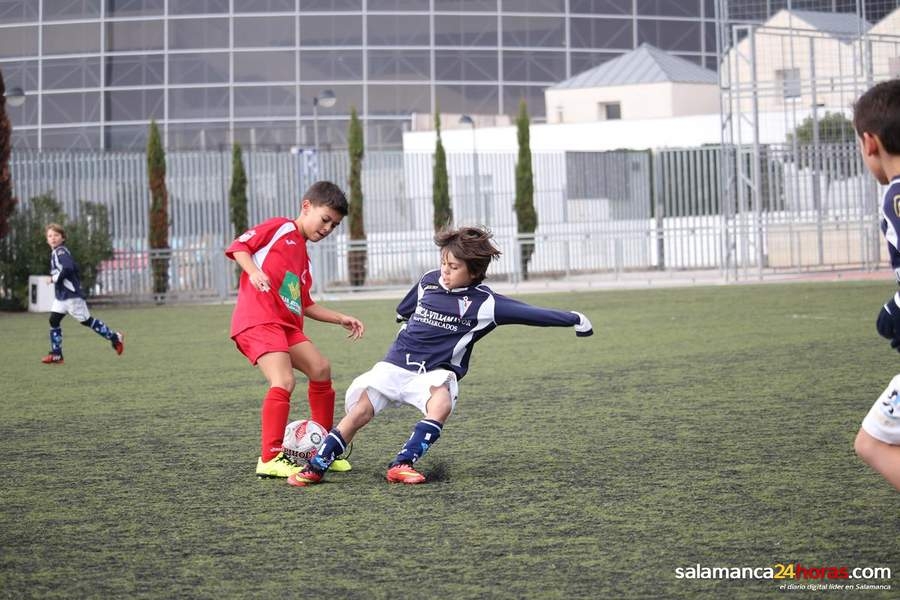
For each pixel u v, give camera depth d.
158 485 9.15
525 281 46.75
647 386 14.65
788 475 8.91
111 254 40.50
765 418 11.76
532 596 6.01
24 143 83.50
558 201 51.28
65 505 8.46
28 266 38.84
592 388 14.62
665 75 71.44
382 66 82.88
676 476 9.01
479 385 15.29
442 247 9.20
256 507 8.26
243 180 46.12
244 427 12.19
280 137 80.69
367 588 6.21
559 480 8.98
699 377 15.36
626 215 51.44
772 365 16.41
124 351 22.17
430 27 83.38
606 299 34.09
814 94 41.78
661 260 49.56
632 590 6.08
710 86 72.44
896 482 6.09
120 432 12.00
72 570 6.69
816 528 7.28
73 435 11.87
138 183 43.81
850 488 8.40
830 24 50.75
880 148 5.80
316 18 83.00
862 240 43.16
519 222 49.16
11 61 84.31
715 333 21.83
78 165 43.16
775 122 50.81
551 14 84.88
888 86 5.82
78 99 83.38
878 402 6.11
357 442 11.05
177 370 18.33
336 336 24.67
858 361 16.56
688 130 58.91
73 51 83.75
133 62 83.25
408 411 12.89
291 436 9.34
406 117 82.19
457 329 9.22
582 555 6.77
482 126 71.94
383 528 7.55
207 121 82.12
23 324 31.61
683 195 50.62
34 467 10.05
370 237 48.31
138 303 40.66
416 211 50.12
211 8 83.12
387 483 9.03
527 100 84.12
